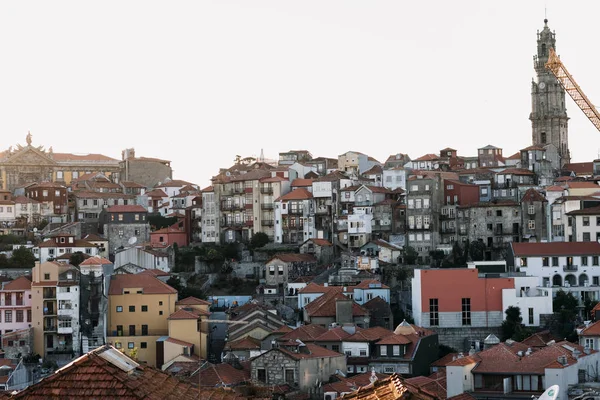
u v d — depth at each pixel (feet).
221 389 178.81
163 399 154.10
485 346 654.12
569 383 542.16
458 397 423.23
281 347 637.71
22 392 151.94
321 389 590.96
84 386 151.64
